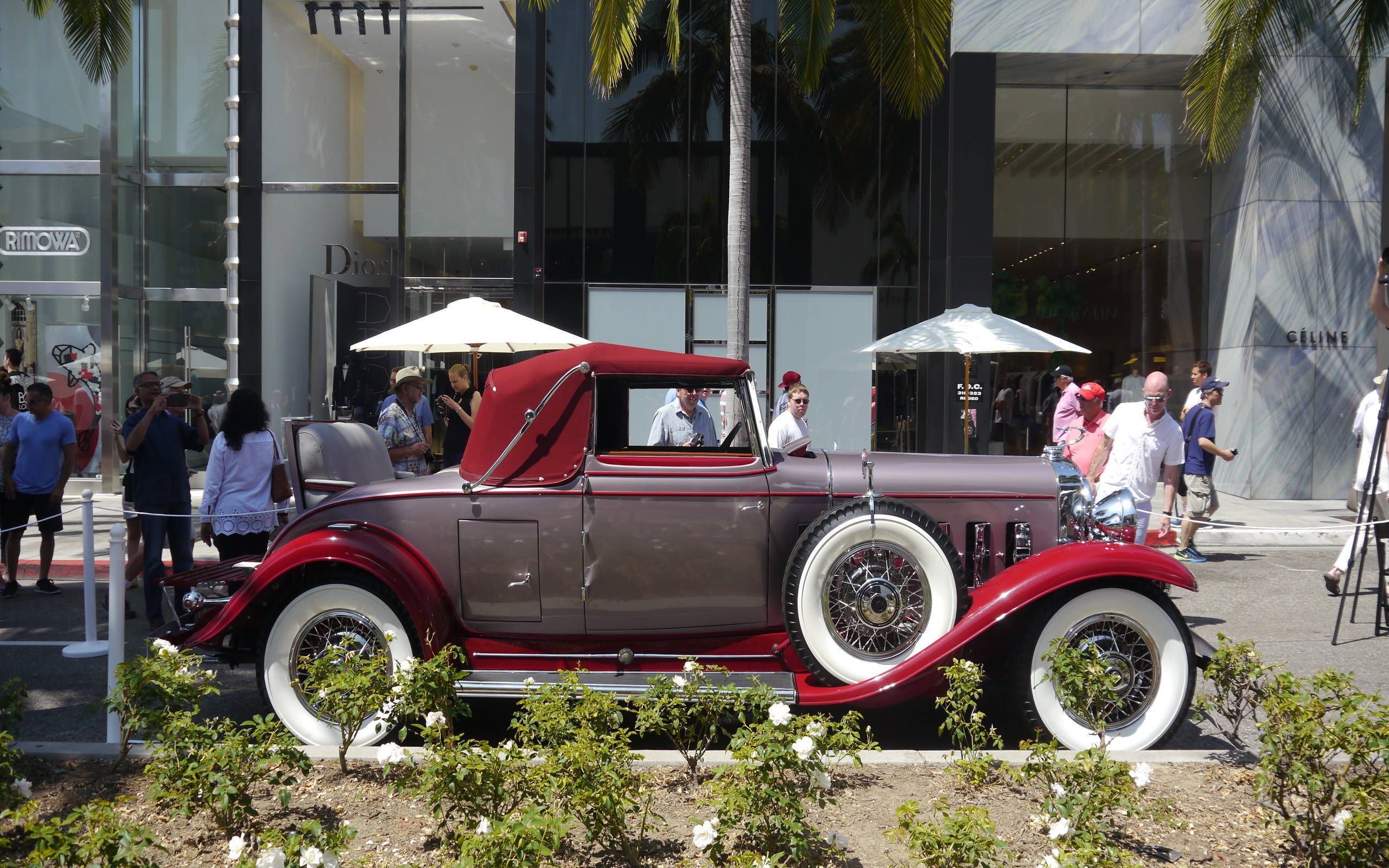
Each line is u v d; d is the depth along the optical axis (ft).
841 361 49.37
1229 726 16.63
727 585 15.69
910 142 48.91
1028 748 12.97
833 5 33.63
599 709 11.87
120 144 50.39
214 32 51.16
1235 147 48.62
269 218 51.75
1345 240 48.67
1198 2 48.21
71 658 21.47
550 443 15.64
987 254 48.78
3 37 49.52
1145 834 11.39
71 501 45.19
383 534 15.74
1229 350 51.16
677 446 16.93
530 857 9.30
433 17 50.70
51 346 49.80
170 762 11.44
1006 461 17.25
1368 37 39.68
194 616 17.02
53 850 9.24
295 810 11.93
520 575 15.61
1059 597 14.62
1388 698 17.90
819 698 14.48
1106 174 53.42
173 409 24.29
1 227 49.90
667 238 48.80
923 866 9.90
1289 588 29.12
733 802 10.07
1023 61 49.57
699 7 48.29
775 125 48.73
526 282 49.16
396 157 51.57
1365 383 48.83
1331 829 10.83
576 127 48.91
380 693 13.03
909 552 15.01
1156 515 41.34
